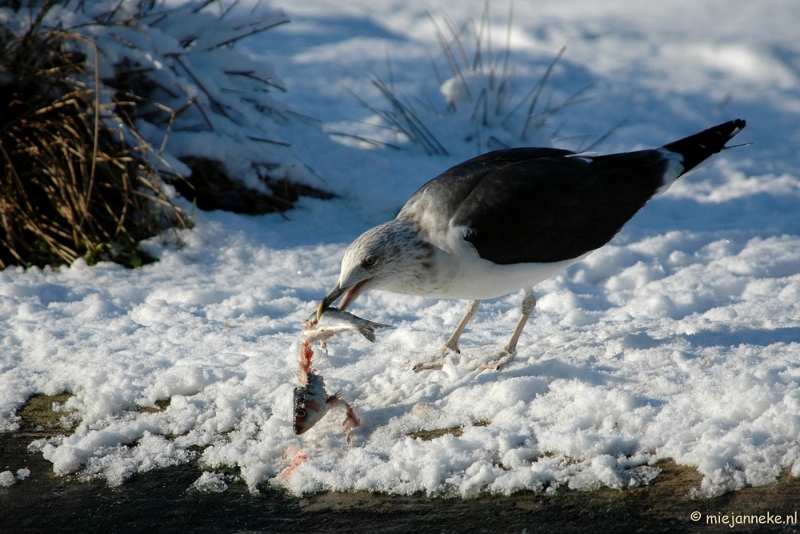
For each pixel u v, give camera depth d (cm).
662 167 929
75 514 658
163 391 821
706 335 895
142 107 1355
